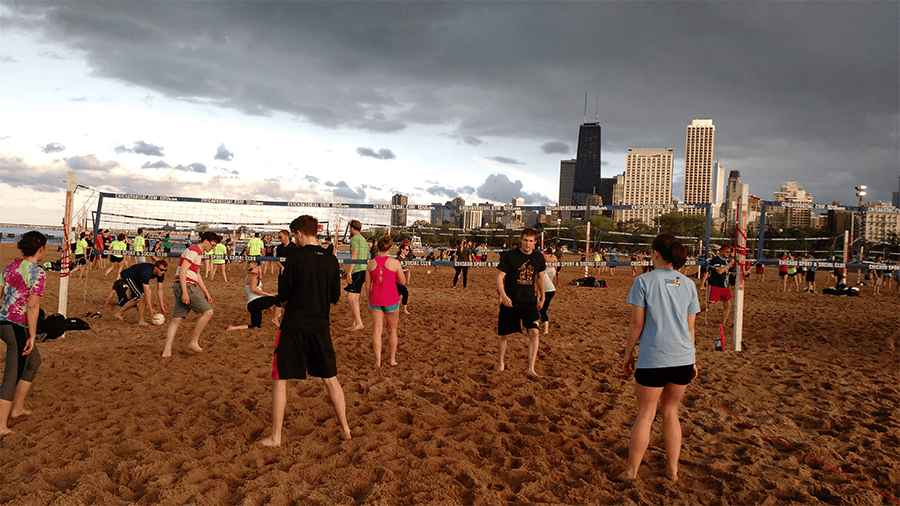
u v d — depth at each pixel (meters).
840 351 7.10
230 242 19.73
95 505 2.62
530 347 5.38
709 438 3.85
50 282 13.49
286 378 3.44
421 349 6.54
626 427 4.05
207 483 2.82
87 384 4.66
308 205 9.59
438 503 2.69
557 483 3.02
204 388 4.65
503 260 5.36
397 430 3.78
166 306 9.77
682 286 3.03
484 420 3.99
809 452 3.56
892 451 3.63
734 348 7.07
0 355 5.55
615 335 8.06
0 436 3.46
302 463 3.15
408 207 9.82
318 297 3.50
